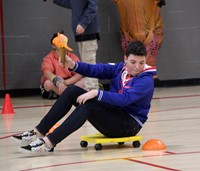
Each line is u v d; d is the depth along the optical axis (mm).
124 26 15156
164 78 16625
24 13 15344
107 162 6289
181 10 16625
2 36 15211
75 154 6875
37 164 6336
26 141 7035
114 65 7402
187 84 16812
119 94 6797
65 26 15672
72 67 7223
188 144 7344
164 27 16531
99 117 6836
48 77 14000
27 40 15422
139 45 6930
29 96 15320
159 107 11766
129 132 7117
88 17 11656
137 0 14828
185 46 16734
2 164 6441
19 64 15383
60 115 6980
